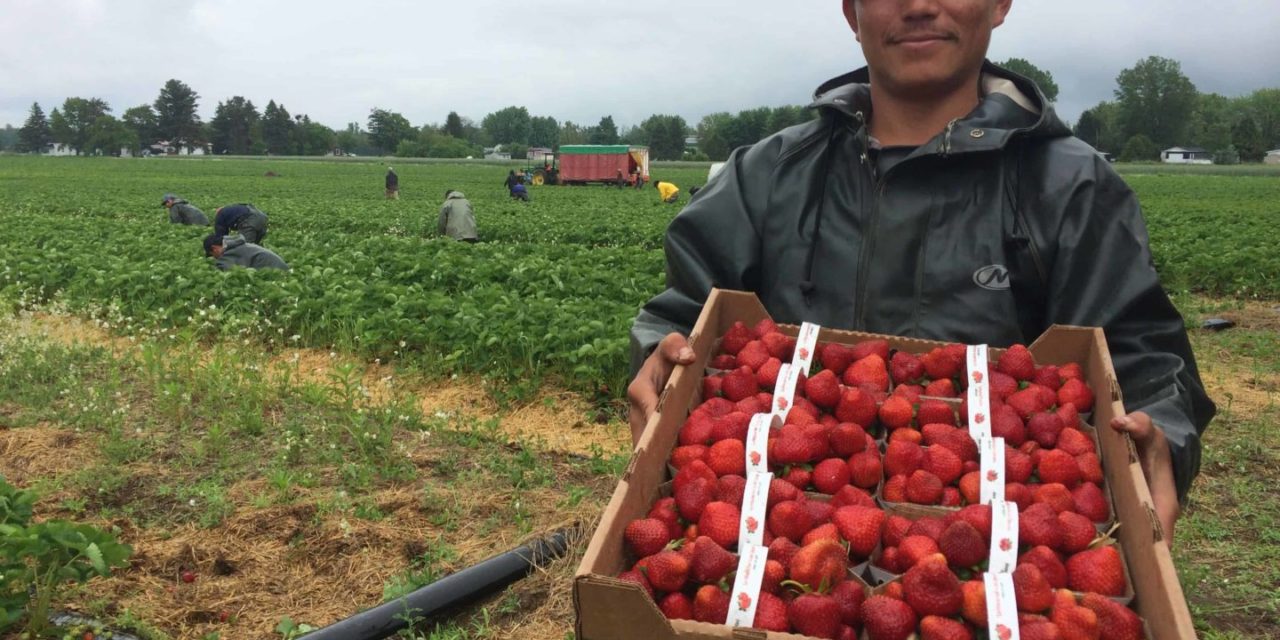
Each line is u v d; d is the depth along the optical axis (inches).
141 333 123.7
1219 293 178.2
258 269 143.8
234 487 69.3
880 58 34.5
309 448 77.2
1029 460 28.9
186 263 150.9
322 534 61.5
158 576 56.7
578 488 69.4
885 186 34.8
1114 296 32.4
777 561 25.2
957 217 34.1
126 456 74.7
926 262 34.1
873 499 29.1
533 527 63.2
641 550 25.8
